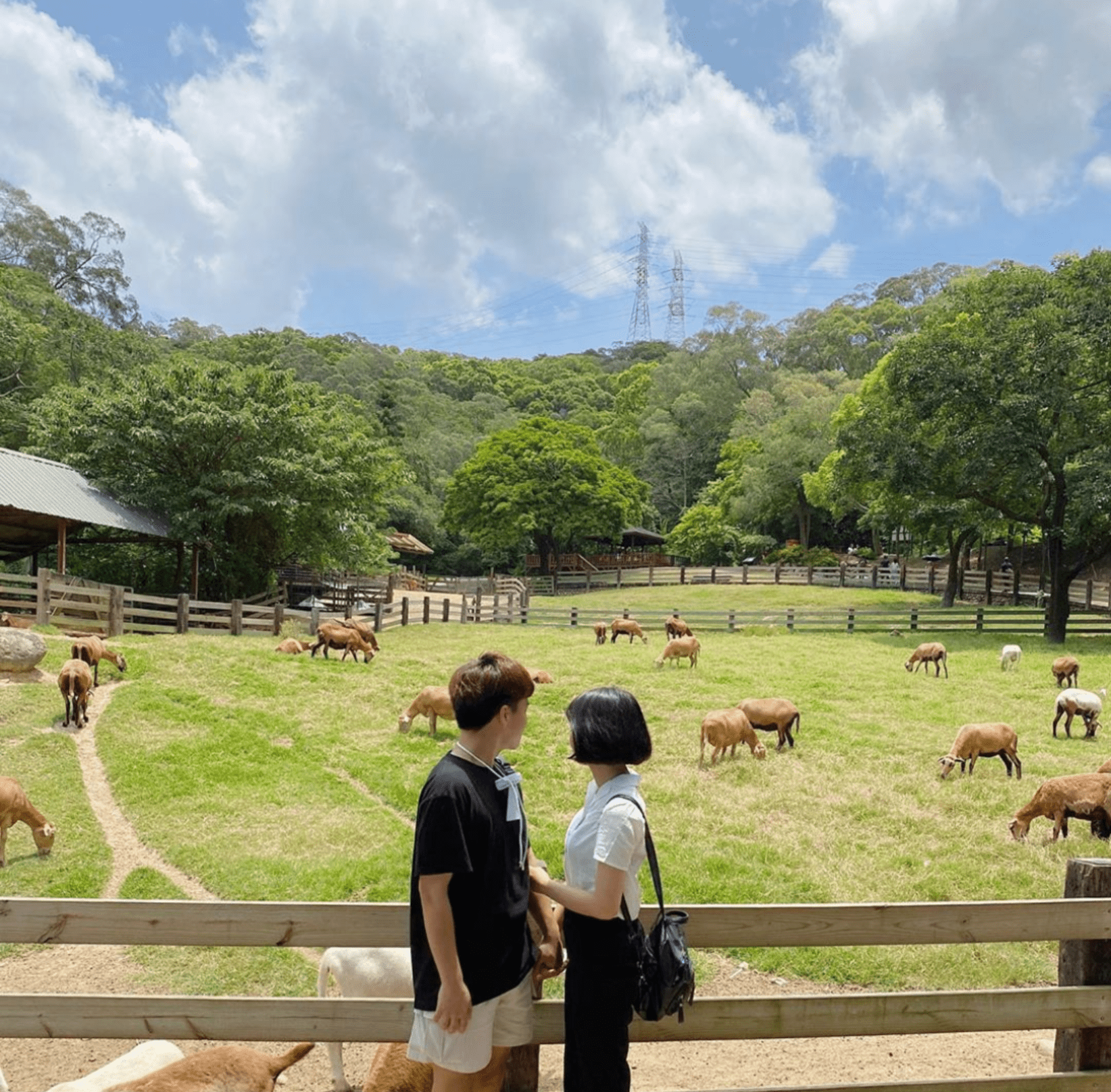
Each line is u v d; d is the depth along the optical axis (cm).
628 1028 312
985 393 2536
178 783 1123
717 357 8256
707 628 2931
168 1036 347
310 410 2847
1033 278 2625
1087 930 381
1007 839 990
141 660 1708
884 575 4316
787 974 691
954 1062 541
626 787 300
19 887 819
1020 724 1516
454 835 269
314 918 344
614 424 8138
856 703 1672
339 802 1092
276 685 1647
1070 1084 380
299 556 3088
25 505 1997
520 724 300
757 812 1091
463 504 5588
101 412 2492
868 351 8062
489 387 12431
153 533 2334
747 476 5631
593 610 3025
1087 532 2488
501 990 281
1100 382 2547
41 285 4662
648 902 822
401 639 2586
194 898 816
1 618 1773
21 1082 507
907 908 369
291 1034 349
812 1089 373
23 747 1211
